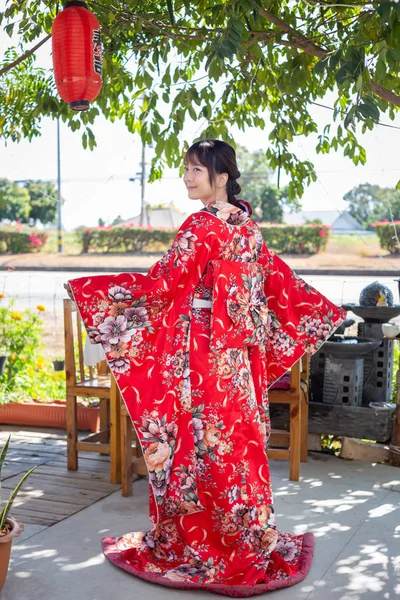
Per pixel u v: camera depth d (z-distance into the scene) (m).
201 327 2.82
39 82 5.56
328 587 2.68
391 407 4.45
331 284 17.78
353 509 3.52
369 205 33.44
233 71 4.35
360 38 2.71
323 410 4.48
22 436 4.91
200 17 4.41
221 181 2.92
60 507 3.51
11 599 2.55
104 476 4.04
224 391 2.80
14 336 6.04
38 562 2.87
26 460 4.32
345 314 3.22
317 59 4.38
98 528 3.24
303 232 30.50
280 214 39.28
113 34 4.03
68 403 4.10
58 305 13.68
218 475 2.80
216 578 2.75
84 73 3.46
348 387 4.48
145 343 2.88
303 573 2.75
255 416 2.91
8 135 5.65
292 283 3.21
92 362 4.34
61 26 3.45
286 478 4.03
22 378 5.83
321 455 4.51
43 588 2.65
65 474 4.06
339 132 4.75
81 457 4.43
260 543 2.83
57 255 33.34
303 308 3.21
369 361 4.73
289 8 4.43
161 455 2.83
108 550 2.95
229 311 2.80
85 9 3.50
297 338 3.24
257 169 41.44
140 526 3.27
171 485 2.83
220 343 2.79
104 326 2.88
